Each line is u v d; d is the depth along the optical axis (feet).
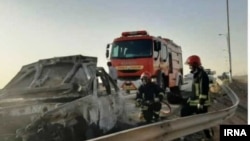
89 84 20.53
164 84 51.78
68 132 17.22
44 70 23.90
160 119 26.37
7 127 17.40
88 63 22.22
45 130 16.56
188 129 18.48
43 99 18.84
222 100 46.21
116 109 23.47
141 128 13.26
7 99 19.76
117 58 48.06
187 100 21.68
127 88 46.55
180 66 65.36
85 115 18.53
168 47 55.21
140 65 46.55
